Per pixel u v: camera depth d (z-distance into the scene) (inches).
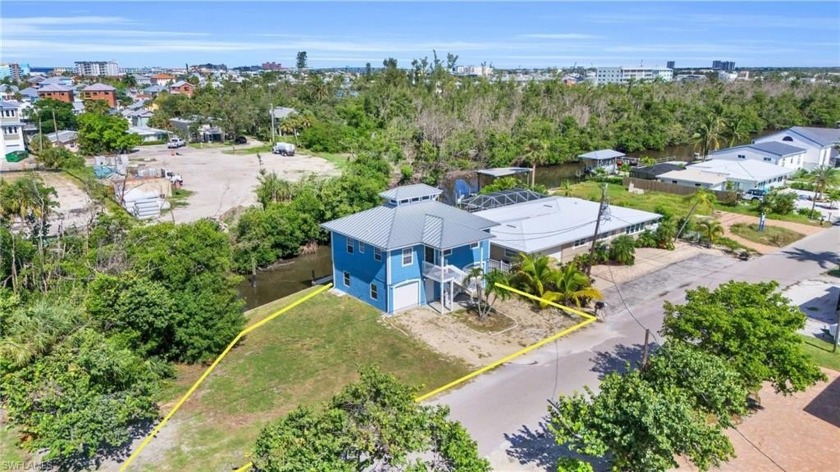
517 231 1441.9
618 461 570.9
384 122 3929.6
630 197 2225.6
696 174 2325.3
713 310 736.3
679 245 1646.2
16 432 737.6
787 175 2511.1
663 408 538.0
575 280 1180.5
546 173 3073.3
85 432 641.0
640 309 1176.8
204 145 3814.0
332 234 1275.8
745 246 1622.8
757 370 677.9
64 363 718.5
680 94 4822.8
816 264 1476.4
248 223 1641.2
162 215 1897.1
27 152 3031.5
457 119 3390.7
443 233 1157.1
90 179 2026.3
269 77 7460.6
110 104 5605.3
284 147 3390.7
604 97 4192.9
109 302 885.8
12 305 885.2
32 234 1398.9
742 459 680.4
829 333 1045.2
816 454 689.6
